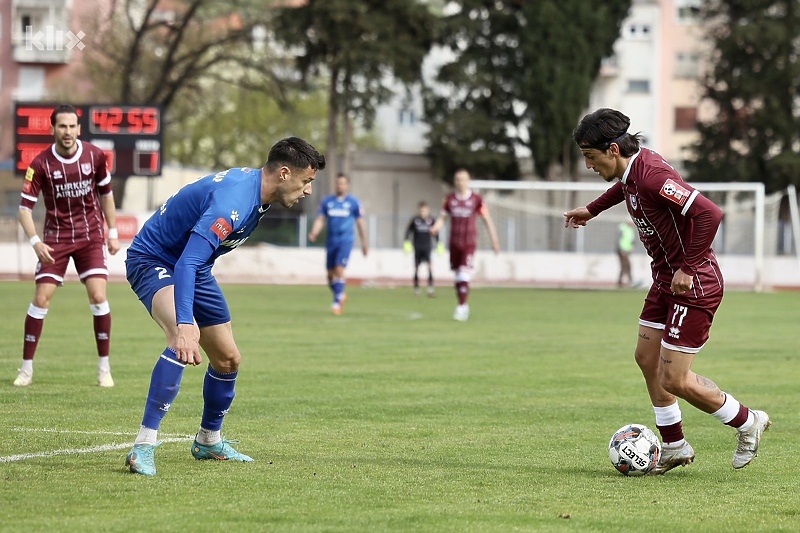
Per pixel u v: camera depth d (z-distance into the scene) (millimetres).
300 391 21500
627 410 19547
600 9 98312
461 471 13586
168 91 104250
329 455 14656
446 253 82188
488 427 17438
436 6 105875
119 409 18562
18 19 121562
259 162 141250
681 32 144625
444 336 34719
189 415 18188
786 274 81312
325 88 103562
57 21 121312
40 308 21516
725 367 27172
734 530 10438
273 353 28750
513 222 85875
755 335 37188
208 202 12789
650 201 13070
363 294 62750
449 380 23625
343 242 44094
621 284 76375
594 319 43719
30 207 21109
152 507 11125
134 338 32250
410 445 15594
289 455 14617
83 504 11242
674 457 13531
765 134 102312
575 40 98312
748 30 99875
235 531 10102
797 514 11211
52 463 13617
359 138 156125
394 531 10195
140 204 107062
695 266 12805
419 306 51000
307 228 85125
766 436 16969
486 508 11320
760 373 25906
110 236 21906
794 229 81188
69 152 21188
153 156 64875
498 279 82688
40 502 11305
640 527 10531
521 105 104812
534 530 10320
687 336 13125
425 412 19000
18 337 31891
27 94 122812
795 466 14312
